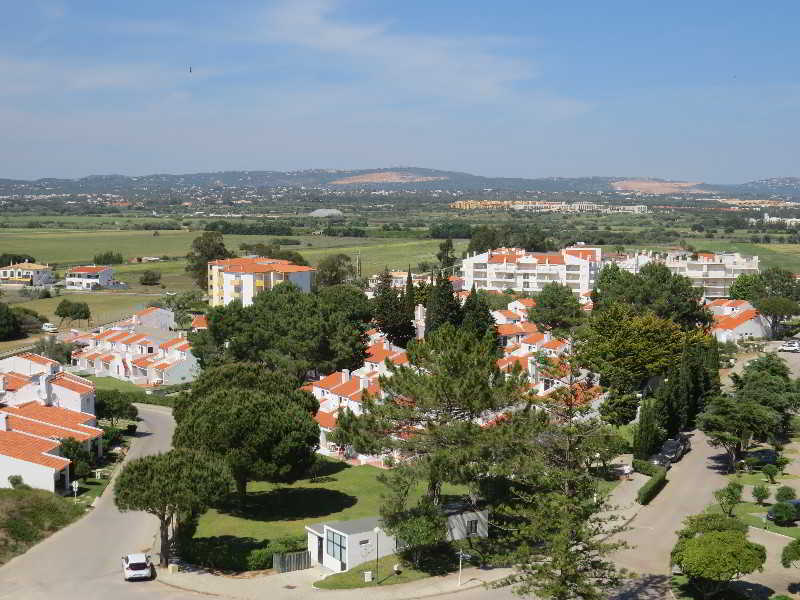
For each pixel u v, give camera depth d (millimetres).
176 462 73062
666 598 65562
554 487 65250
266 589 67000
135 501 69250
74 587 67875
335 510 86750
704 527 67875
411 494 83562
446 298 158000
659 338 123688
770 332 189500
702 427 99688
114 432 114125
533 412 71688
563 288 169250
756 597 65625
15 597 66062
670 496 90250
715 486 93438
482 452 69875
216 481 72688
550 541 63906
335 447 109062
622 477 95188
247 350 135125
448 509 76375
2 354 171375
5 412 101875
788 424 107438
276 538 77250
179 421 101250
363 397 77125
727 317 188500
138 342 166500
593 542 61594
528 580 60875
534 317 169750
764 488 86688
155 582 68750
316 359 133000
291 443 84375
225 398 87938
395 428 74500
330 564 72188
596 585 61750
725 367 153500
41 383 110125
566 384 70812
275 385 102875
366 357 137375
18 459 89250
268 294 146125
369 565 70750
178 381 156875
